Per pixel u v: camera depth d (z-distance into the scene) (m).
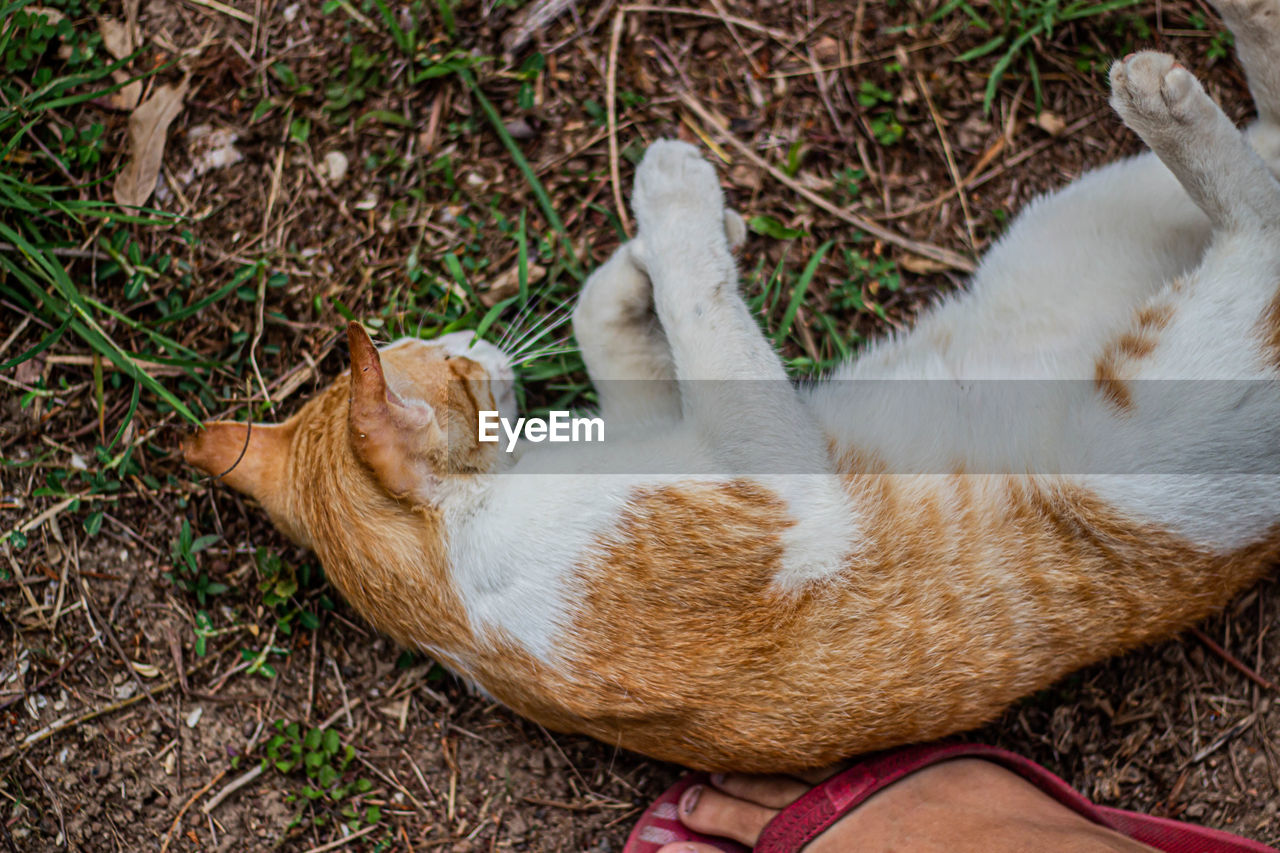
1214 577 0.67
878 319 0.78
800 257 0.78
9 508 0.73
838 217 0.78
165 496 0.74
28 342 0.73
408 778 0.74
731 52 0.79
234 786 0.73
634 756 0.75
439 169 0.77
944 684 0.65
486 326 0.73
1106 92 0.79
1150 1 0.79
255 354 0.75
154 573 0.74
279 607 0.74
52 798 0.72
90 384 0.74
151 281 0.75
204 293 0.75
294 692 0.74
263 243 0.76
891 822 0.67
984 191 0.79
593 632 0.64
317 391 0.75
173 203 0.75
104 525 0.74
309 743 0.74
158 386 0.71
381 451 0.62
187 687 0.73
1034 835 0.64
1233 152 0.64
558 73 0.78
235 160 0.76
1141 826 0.70
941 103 0.79
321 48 0.77
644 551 0.63
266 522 0.74
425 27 0.77
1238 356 0.64
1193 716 0.75
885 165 0.79
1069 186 0.72
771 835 0.69
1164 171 0.70
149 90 0.76
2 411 0.73
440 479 0.64
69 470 0.73
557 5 0.78
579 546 0.63
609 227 0.78
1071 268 0.70
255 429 0.68
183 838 0.73
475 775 0.75
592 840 0.75
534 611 0.64
